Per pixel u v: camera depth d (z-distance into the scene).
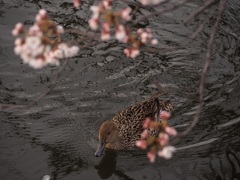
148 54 11.20
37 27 4.16
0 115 9.58
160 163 8.66
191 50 11.41
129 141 9.52
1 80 10.32
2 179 8.11
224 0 5.20
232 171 8.35
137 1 12.63
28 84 10.27
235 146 8.94
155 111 10.00
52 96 10.04
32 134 9.17
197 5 12.77
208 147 8.91
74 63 10.84
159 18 12.23
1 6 12.38
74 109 9.80
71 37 11.38
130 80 10.51
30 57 3.99
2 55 10.90
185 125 9.41
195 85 10.46
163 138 4.12
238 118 9.62
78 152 8.88
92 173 8.45
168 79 10.58
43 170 8.37
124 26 4.50
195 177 8.25
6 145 8.87
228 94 10.27
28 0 12.66
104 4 4.22
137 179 8.31
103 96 10.12
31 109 9.74
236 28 12.29
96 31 11.45
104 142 9.01
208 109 9.85
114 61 10.95
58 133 9.24
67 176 8.28
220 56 11.35
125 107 9.98
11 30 11.60
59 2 12.64
